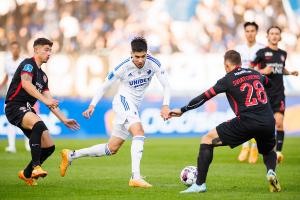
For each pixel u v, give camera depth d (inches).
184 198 957.8
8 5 3267.7
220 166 1557.6
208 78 2928.2
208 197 966.4
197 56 2938.0
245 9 3292.3
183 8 3275.1
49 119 2706.7
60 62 2918.3
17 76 1139.3
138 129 1120.8
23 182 1211.2
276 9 3287.4
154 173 1393.9
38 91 1115.9
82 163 1659.7
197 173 1029.8
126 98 1148.5
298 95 2815.0
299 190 1066.1
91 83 2915.8
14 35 3223.4
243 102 1010.1
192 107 1038.4
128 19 3280.0
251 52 1758.1
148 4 3294.8
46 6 3280.0
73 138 2691.9
